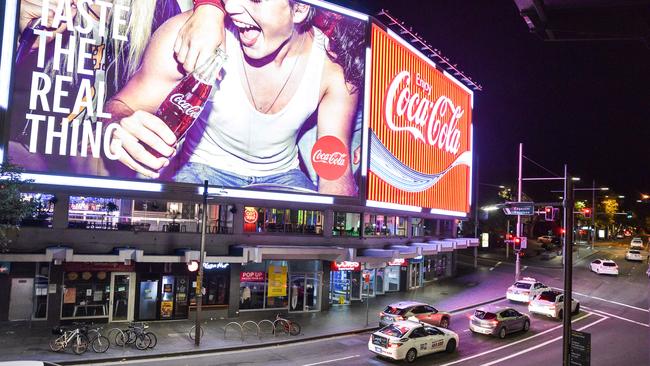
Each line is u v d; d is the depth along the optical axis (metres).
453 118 52.12
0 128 24.03
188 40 28.73
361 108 37.03
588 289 46.06
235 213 30.69
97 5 26.19
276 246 30.64
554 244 82.25
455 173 52.66
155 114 27.53
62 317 25.77
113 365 20.03
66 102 25.30
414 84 44.25
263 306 31.81
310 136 33.88
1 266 24.84
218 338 24.83
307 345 24.91
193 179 28.64
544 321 32.78
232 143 30.17
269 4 32.03
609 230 126.00
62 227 25.45
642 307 38.44
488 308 28.88
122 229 27.64
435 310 29.25
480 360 23.34
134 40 27.05
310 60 34.00
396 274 42.75
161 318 28.00
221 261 28.08
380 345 22.55
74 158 25.39
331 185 34.91
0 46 24.23
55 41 25.16
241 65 30.67
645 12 10.53
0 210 19.19
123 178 26.53
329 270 34.59
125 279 27.33
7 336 23.06
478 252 72.31
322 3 34.94
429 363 22.64
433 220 51.03
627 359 24.09
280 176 32.19
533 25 11.12
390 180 40.53
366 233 39.59
